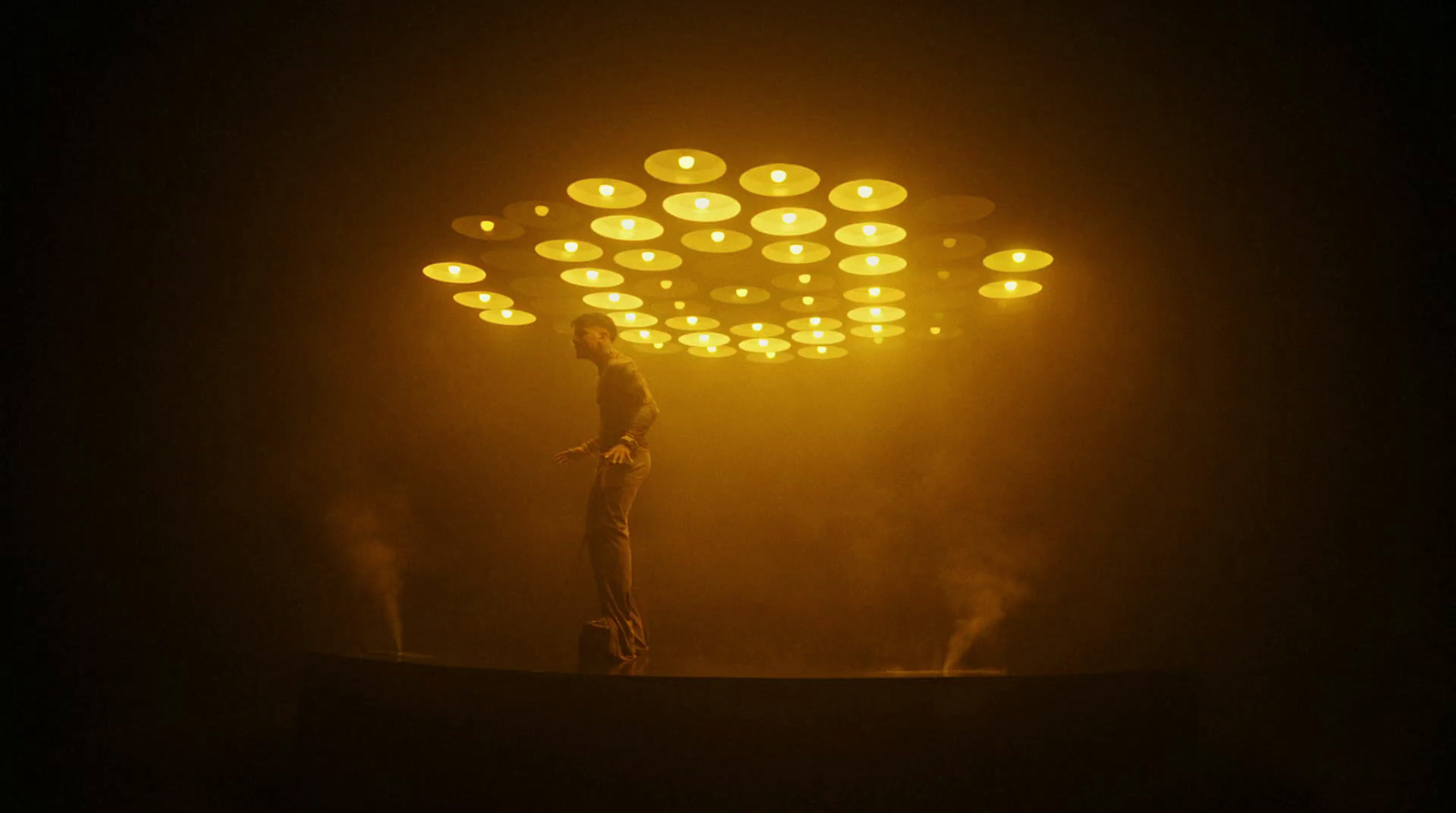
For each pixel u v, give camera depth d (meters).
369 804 3.75
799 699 3.70
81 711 5.16
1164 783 3.84
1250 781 4.13
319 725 4.17
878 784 3.64
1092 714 3.88
